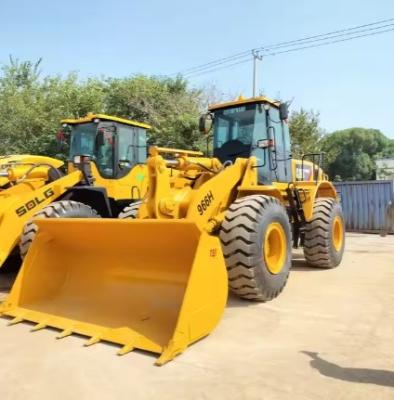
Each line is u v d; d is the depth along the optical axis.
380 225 14.08
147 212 4.67
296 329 4.15
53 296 4.67
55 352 3.56
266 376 3.13
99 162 8.15
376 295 5.45
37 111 19.67
